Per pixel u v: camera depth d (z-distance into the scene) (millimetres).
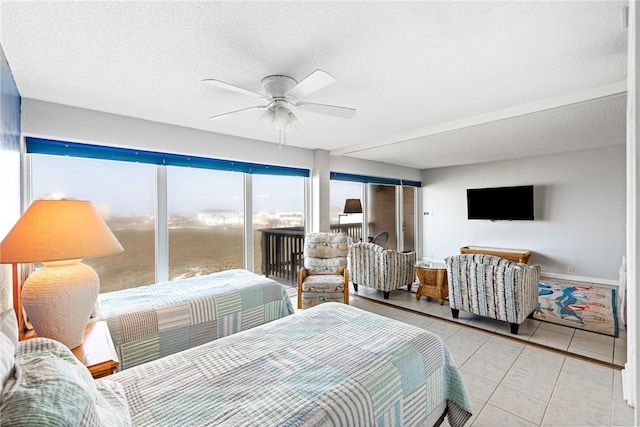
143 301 2320
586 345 2814
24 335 1806
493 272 3102
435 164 6414
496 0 1358
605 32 1610
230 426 1033
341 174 5367
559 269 5273
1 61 1536
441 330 3197
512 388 2172
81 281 1564
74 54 1779
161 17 1442
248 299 2680
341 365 1401
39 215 1463
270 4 1363
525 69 2041
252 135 3830
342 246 4242
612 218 4746
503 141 4254
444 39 1672
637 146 816
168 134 3283
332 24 1526
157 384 1282
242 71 2035
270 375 1333
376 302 4180
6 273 1549
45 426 673
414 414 1434
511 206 5676
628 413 1884
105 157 2949
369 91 2412
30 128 2494
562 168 5188
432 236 6992
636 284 802
